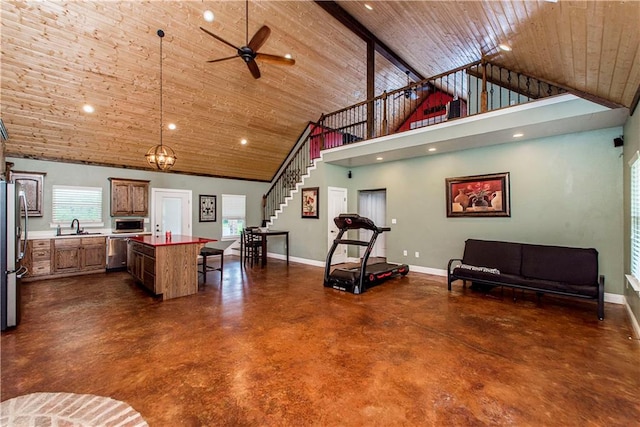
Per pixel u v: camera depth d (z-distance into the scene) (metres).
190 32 4.78
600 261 4.23
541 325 3.31
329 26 5.77
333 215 7.18
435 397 2.04
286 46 5.75
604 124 3.96
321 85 6.93
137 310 3.86
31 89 4.55
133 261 5.38
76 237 5.86
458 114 5.32
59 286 5.07
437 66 6.93
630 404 1.95
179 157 7.16
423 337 3.01
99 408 1.93
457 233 5.68
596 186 4.26
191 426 1.77
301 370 2.39
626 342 2.87
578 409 1.91
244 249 8.12
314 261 7.25
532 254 4.34
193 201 7.90
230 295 4.57
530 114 3.97
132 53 4.68
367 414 1.87
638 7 1.76
